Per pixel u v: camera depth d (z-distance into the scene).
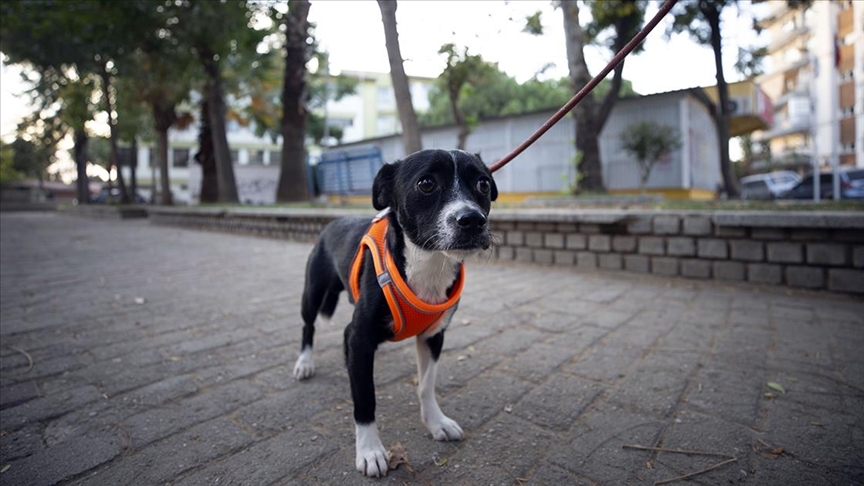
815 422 2.25
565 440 2.15
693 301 4.56
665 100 14.91
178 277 6.10
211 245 9.68
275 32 13.99
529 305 4.54
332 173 17.22
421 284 2.11
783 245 4.86
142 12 11.17
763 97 20.12
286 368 3.02
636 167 15.58
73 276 6.14
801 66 30.95
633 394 2.59
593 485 1.83
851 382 2.67
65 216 24.52
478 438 2.18
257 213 11.05
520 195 17.62
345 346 2.14
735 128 21.92
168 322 4.03
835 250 4.57
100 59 16.31
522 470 1.93
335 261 2.67
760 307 4.28
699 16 13.20
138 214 20.09
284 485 1.83
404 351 3.37
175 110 19.91
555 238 6.51
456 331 3.75
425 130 20.09
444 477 1.89
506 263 6.89
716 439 2.12
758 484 1.81
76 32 11.41
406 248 2.10
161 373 2.92
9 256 8.00
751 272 5.07
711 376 2.80
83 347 3.38
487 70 12.27
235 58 18.02
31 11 10.68
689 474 1.88
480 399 2.56
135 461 2.00
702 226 5.32
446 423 2.21
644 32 1.99
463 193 1.98
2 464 1.97
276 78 20.23
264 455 2.04
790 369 2.88
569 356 3.18
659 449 2.06
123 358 3.18
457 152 2.10
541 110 16.80
